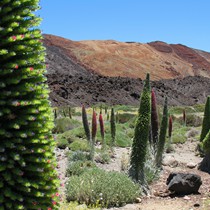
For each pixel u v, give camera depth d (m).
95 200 8.66
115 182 8.97
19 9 4.45
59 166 12.68
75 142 16.41
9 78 4.20
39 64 4.52
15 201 4.26
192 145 20.02
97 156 13.95
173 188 9.66
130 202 8.98
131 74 148.38
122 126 25.42
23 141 4.28
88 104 65.50
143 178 10.05
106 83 80.31
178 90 101.38
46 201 4.52
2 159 4.06
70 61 127.06
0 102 4.09
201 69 180.25
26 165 4.31
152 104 12.59
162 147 12.42
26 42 4.42
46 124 4.53
